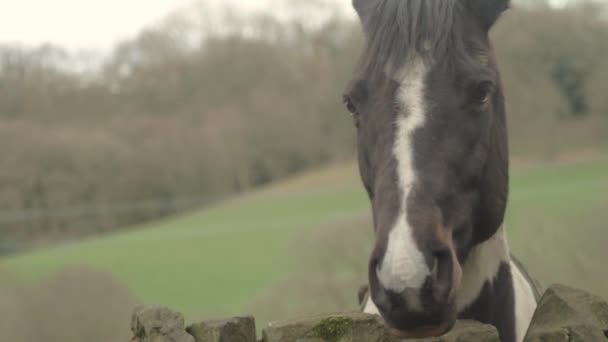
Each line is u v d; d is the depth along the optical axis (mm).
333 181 36156
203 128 38500
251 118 38844
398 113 2449
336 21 32156
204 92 42781
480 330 2451
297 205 33094
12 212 30594
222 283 20859
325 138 37000
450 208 2439
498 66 2824
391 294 2168
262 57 43188
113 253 27000
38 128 33844
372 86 2545
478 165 2549
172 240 29078
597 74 18812
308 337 2434
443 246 2258
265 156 38281
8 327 14500
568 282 11156
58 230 31547
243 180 38000
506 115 2943
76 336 14922
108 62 44188
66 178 31875
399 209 2293
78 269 15586
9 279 15820
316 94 34406
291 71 40656
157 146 35688
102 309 15258
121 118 38875
